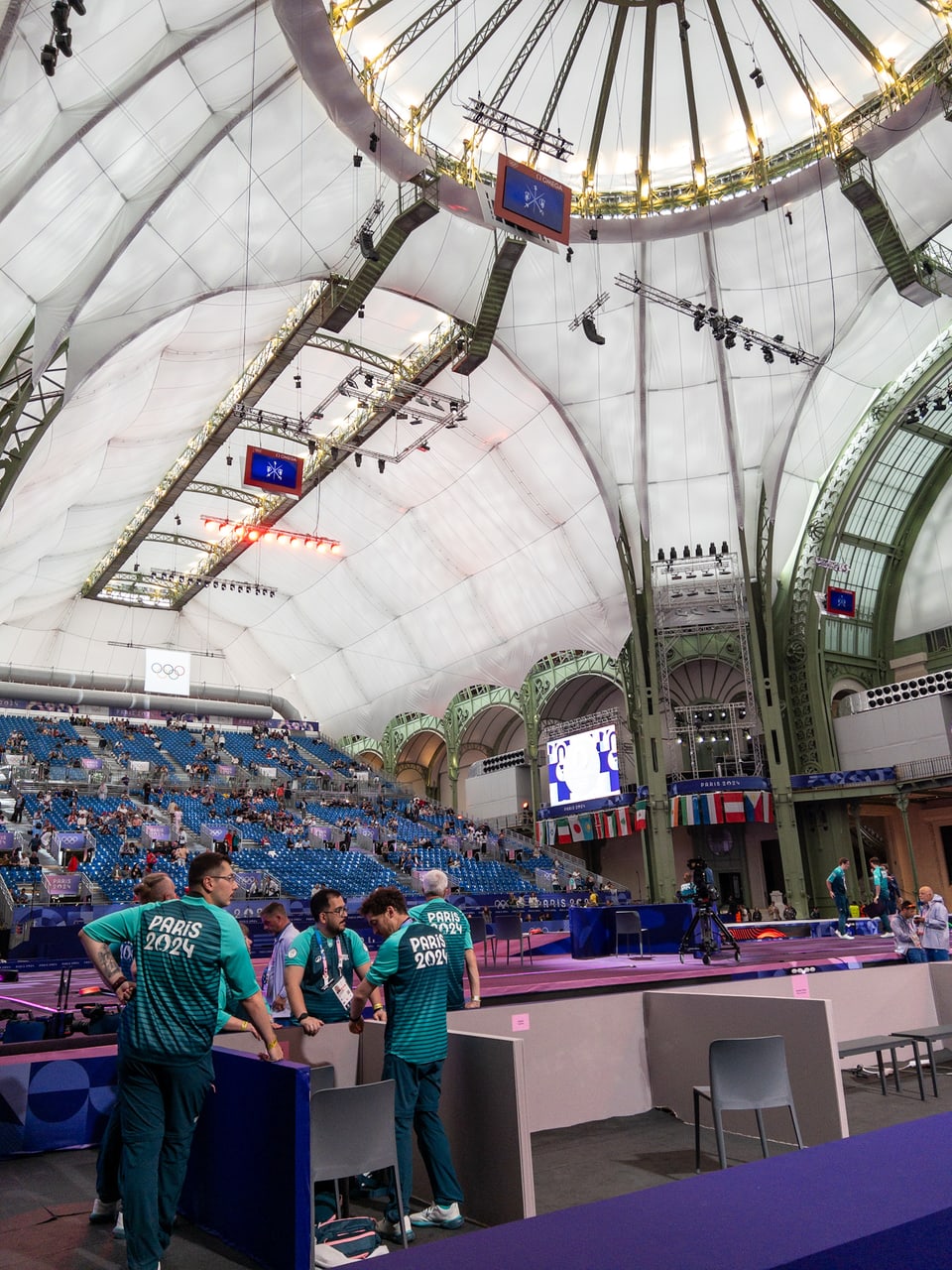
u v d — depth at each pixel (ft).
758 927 75.66
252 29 66.74
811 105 84.12
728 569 119.96
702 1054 24.61
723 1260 7.90
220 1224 16.17
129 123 64.75
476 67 85.40
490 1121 17.53
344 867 110.32
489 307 94.17
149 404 105.09
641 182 92.79
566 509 125.80
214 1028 14.66
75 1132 21.84
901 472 119.55
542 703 150.92
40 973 61.98
